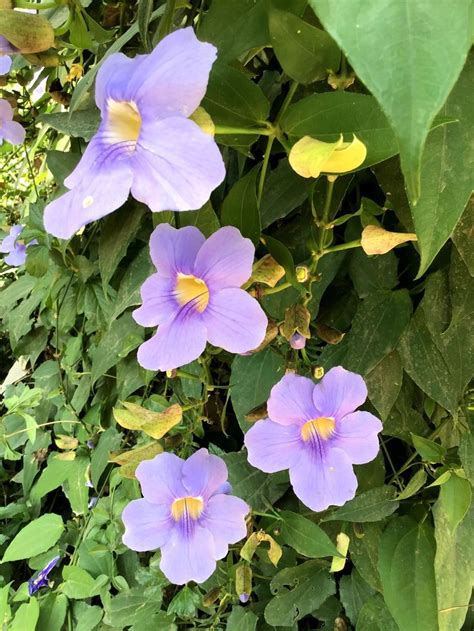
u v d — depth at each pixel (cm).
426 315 25
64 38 29
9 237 50
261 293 23
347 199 27
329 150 16
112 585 44
